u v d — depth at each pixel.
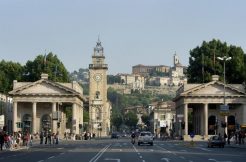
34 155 58.81
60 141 129.50
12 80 161.62
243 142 99.75
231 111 144.25
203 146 93.38
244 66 149.25
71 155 57.91
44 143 109.81
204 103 141.12
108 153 62.59
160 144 103.25
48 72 160.00
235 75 150.00
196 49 157.25
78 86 155.25
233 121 143.75
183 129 142.00
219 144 86.50
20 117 146.25
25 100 142.12
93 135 184.88
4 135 80.44
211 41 156.00
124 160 48.44
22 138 99.81
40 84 142.88
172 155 58.66
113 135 175.88
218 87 141.25
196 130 157.25
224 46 154.12
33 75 160.38
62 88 142.38
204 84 140.62
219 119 145.00
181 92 148.88
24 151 70.75
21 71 164.12
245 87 139.00
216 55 152.25
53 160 48.44
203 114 144.75
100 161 46.69
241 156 57.19
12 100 145.75
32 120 142.62
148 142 95.25
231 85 140.88
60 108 152.75
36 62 162.00
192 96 141.25
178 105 155.00
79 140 141.62
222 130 143.25
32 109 142.88
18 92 142.00
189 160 49.28
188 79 156.25
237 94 140.88
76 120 145.25
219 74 150.50
